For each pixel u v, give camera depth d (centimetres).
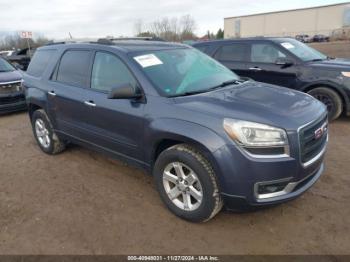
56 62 490
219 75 418
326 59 709
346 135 581
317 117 320
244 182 288
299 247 295
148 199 383
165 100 337
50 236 322
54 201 387
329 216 337
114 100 379
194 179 317
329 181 409
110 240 313
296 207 354
